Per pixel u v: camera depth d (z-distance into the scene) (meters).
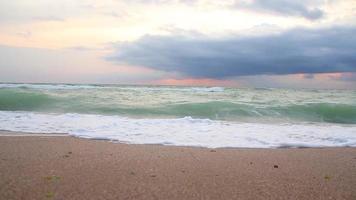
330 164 5.43
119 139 7.33
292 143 7.28
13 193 3.62
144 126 9.17
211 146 6.80
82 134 7.83
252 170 4.93
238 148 6.67
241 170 4.92
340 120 12.91
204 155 5.91
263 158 5.78
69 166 4.87
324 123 11.58
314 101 17.59
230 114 12.85
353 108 14.02
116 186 3.98
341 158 5.89
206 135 8.03
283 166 5.22
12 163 4.95
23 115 11.00
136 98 17.70
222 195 3.77
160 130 8.59
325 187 4.14
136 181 4.22
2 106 14.09
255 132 8.62
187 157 5.71
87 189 3.84
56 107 14.00
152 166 5.02
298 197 3.75
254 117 12.54
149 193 3.77
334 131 9.09
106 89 24.19
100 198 3.55
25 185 3.90
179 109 13.51
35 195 3.57
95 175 4.44
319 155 6.12
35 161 5.12
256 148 6.71
